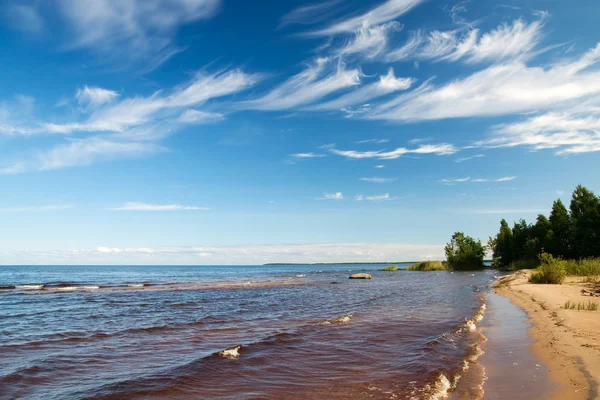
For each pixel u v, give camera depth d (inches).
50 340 503.5
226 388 309.9
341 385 314.2
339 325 595.2
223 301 999.0
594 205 2273.6
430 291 1268.5
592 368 309.9
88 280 2299.5
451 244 3440.0
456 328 559.2
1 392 301.7
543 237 2778.1
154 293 1263.5
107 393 298.7
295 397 287.6
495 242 3479.3
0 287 1531.7
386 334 522.9
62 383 326.3
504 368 344.5
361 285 1683.1
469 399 271.4
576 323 507.8
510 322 593.9
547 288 1002.1
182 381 326.3
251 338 512.4
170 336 531.2
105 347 463.5
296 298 1082.7
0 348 455.8
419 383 313.4
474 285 1510.8
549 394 267.6
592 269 1333.7
